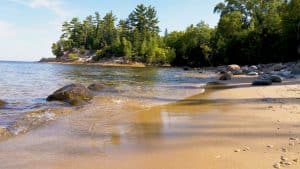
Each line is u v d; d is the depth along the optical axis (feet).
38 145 28.89
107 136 32.04
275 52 213.66
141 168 22.91
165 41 405.59
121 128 35.50
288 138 29.58
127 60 408.46
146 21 435.53
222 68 203.21
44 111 45.32
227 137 30.63
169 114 43.83
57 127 35.91
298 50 199.41
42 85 90.33
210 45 283.18
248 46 233.14
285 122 36.22
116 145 28.81
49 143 29.53
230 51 246.06
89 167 23.32
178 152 26.35
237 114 42.29
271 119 38.14
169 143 29.14
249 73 134.21
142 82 104.37
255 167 22.33
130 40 432.25
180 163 23.67
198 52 290.15
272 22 221.25
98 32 495.82
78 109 48.52
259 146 27.25
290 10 205.87
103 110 47.70
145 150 27.17
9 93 69.10
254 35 228.02
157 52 380.78
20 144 29.17
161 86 88.17
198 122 37.81
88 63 441.27
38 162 24.47
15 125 36.22
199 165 23.12
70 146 28.60
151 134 32.58
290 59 205.57
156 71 203.00
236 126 35.09
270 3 262.67
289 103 50.16
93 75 151.23
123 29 474.08
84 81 108.88
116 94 67.56
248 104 51.01
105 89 75.41
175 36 381.60
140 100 58.85
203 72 182.80
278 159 23.76
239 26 254.68
